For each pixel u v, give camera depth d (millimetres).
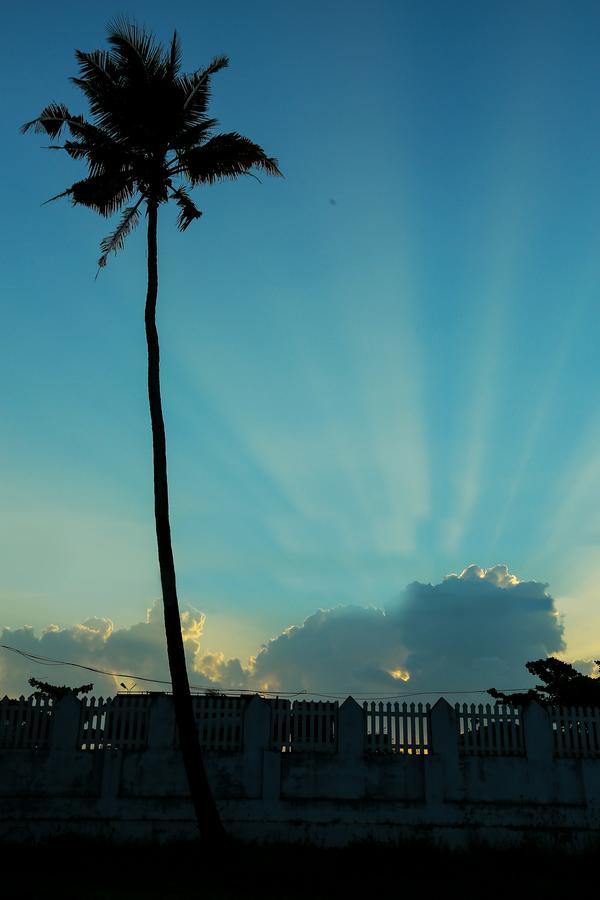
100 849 17469
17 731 19203
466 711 20281
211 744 19578
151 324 19688
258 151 21312
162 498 18406
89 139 20594
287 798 19312
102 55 20766
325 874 15453
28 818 18594
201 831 16500
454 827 19359
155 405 19062
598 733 20359
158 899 12820
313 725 19953
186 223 21875
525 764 19922
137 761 19219
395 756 19844
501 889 14609
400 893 14109
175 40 21203
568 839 19328
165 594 17766
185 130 21406
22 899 12562
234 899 13133
